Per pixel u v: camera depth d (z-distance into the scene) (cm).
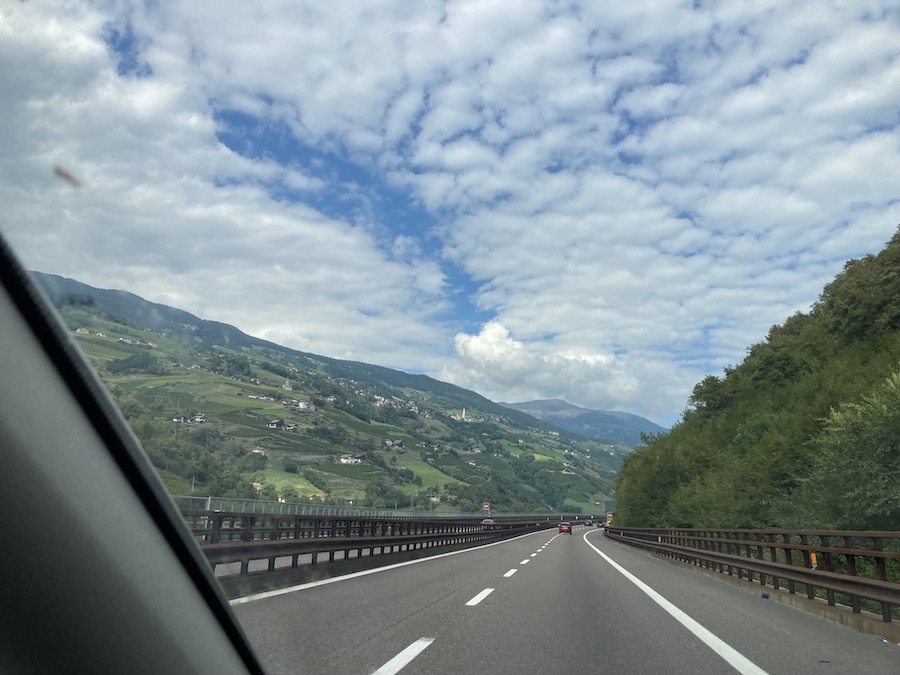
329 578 1409
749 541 1599
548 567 2011
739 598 1325
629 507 7612
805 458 3322
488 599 1169
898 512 2200
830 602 1097
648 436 9650
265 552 1099
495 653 711
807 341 6781
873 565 2008
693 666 675
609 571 1945
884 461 2256
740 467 3916
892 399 2319
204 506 1080
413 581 1420
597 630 882
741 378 8056
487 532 4344
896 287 5297
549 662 679
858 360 4278
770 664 689
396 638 765
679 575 1908
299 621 823
